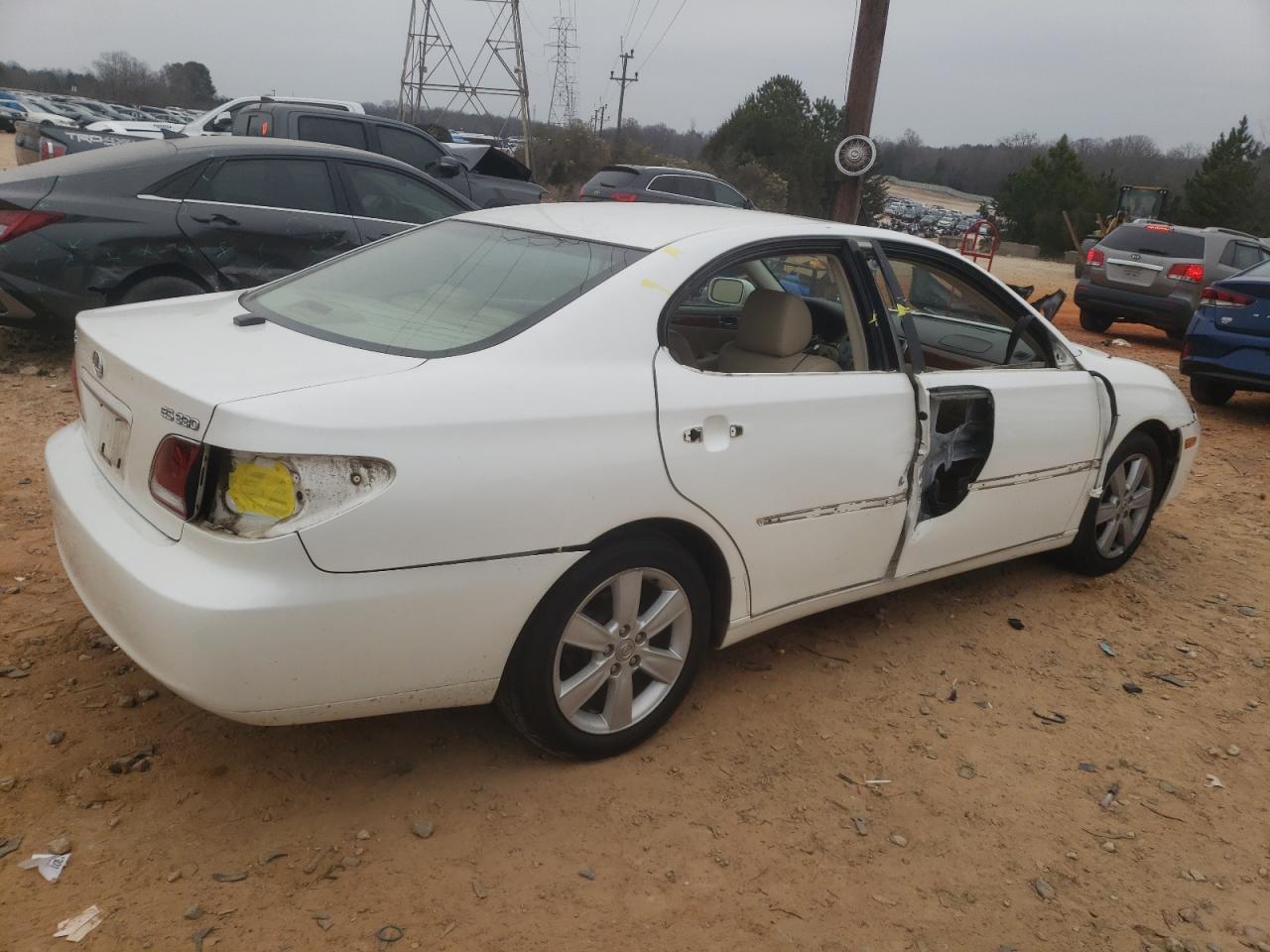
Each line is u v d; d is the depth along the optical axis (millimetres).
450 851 2629
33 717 3012
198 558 2367
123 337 2896
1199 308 9102
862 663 3844
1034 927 2572
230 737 3010
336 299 3188
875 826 2902
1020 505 4160
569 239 3254
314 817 2711
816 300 3898
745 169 51344
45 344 7555
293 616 2318
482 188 11219
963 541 3965
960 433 3875
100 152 6840
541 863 2617
